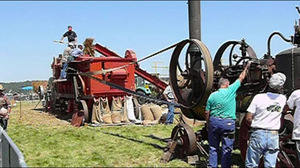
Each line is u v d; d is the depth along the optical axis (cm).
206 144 815
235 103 608
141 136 974
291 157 610
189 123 1139
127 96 1272
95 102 1238
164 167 653
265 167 529
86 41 1473
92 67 1251
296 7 605
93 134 1016
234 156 727
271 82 540
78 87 1310
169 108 1191
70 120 1398
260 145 523
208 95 644
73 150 809
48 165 682
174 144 696
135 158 723
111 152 780
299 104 538
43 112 1870
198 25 667
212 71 632
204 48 635
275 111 527
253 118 539
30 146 858
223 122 590
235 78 670
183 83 768
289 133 596
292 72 583
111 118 1238
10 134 1032
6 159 630
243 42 671
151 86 2239
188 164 670
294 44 616
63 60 1580
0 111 991
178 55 716
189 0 667
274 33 640
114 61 1281
